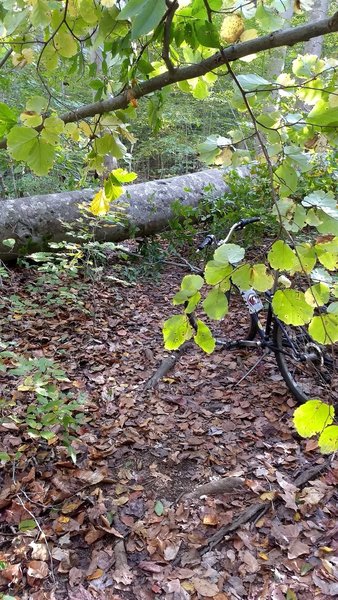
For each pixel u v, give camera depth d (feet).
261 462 8.41
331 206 2.74
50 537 6.90
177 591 6.11
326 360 9.49
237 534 6.91
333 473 8.03
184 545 6.84
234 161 3.47
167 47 3.03
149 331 13.67
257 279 2.77
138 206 18.25
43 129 3.00
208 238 11.41
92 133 4.13
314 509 7.34
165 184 19.89
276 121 3.18
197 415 9.84
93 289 15.40
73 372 11.33
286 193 3.10
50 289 15.14
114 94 4.28
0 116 3.13
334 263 2.79
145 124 28.66
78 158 18.22
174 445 8.98
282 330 9.85
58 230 16.26
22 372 7.73
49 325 13.35
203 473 8.27
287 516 7.24
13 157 3.09
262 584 6.21
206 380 11.12
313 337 2.68
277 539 6.81
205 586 6.17
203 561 6.55
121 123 4.02
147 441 9.09
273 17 3.01
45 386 9.72
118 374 11.41
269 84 2.96
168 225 19.03
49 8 3.28
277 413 9.77
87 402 10.11
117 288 16.28
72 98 19.74
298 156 3.00
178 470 8.38
